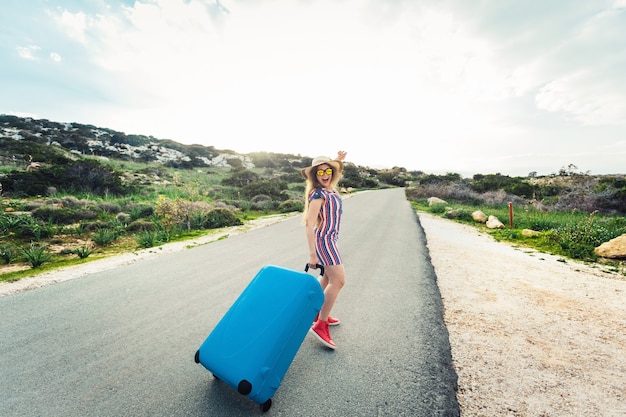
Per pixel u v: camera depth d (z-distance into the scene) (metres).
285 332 1.98
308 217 2.63
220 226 9.97
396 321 3.44
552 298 4.41
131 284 4.33
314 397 2.15
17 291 3.99
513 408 2.15
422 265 5.82
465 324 3.46
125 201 12.99
